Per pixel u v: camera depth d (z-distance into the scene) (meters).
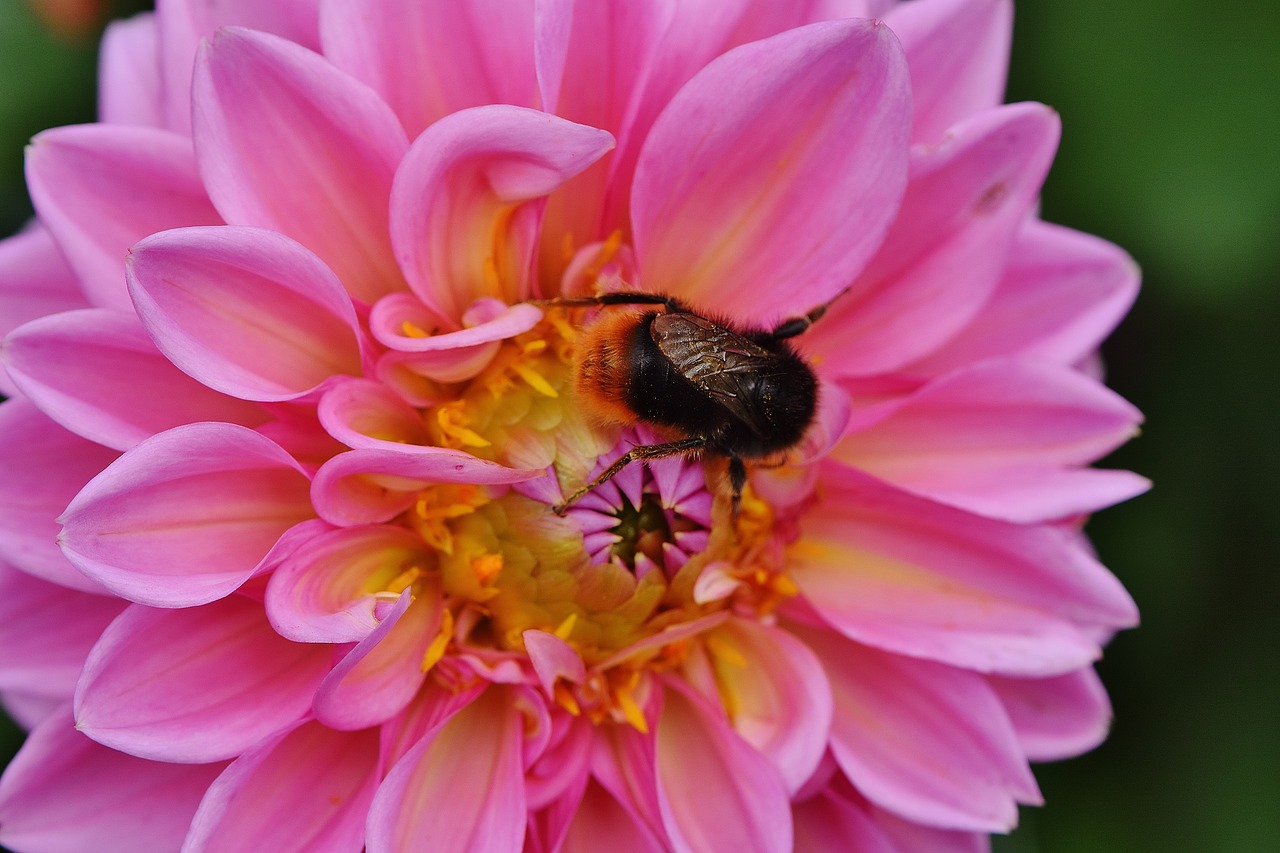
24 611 0.22
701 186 0.23
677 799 0.23
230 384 0.21
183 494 0.22
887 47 0.22
